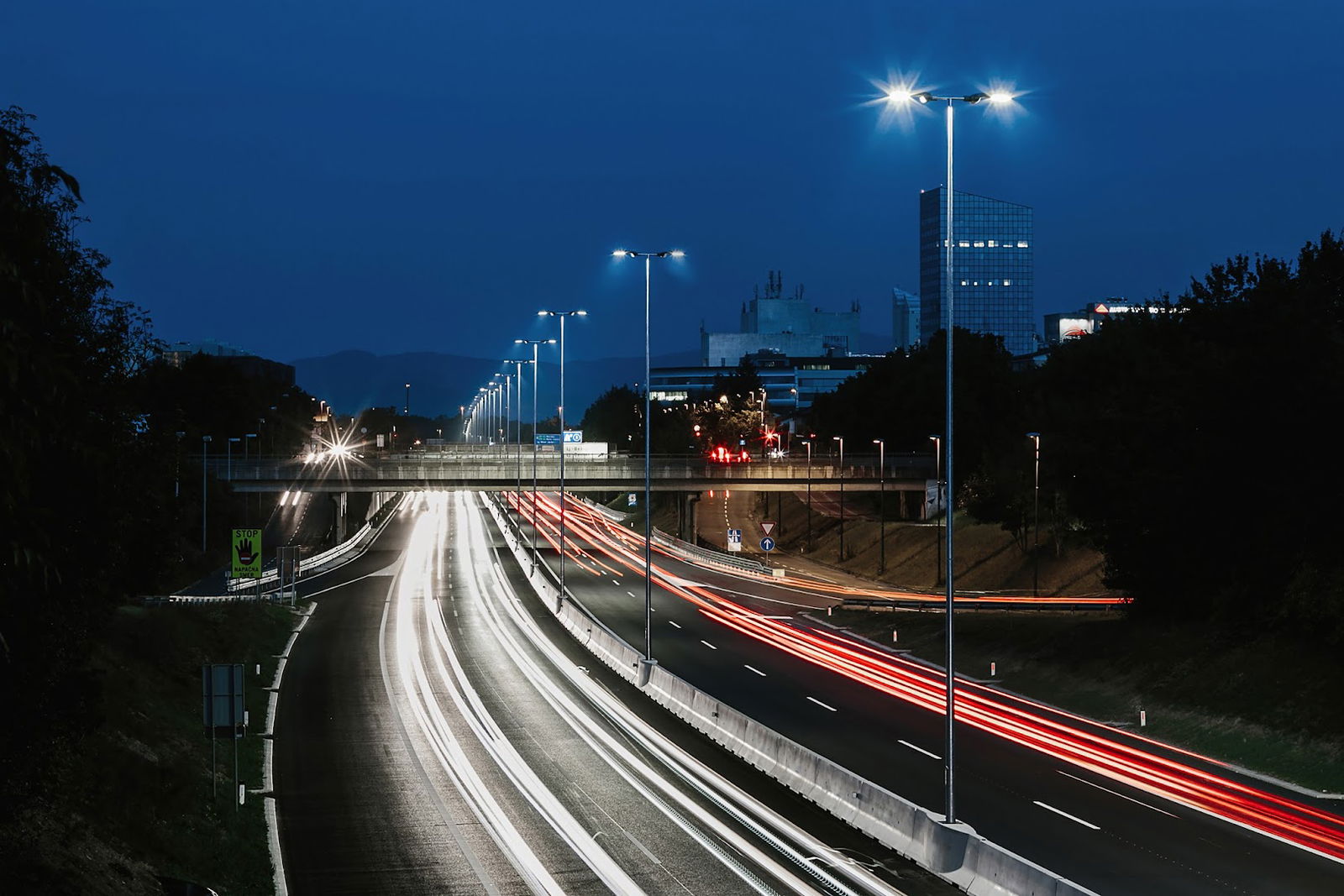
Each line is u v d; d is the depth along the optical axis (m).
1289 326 52.38
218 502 108.69
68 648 23.09
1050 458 88.19
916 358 155.38
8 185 19.45
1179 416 58.28
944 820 28.88
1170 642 54.09
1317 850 30.03
